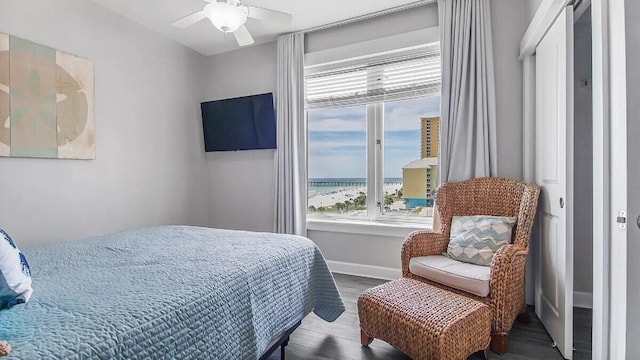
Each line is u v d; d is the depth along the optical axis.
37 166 2.53
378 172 3.49
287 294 1.75
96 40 2.93
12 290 1.06
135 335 0.95
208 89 4.22
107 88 3.03
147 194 3.45
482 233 2.37
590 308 2.57
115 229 3.12
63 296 1.15
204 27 3.44
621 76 1.32
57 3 2.63
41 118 2.52
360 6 3.06
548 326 2.16
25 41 2.42
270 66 3.85
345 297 2.87
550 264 2.14
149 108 3.46
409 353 1.68
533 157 2.58
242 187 4.07
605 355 1.42
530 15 2.57
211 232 2.34
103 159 3.00
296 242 2.05
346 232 3.55
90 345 0.85
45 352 0.80
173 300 1.14
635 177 1.27
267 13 2.15
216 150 4.12
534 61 2.58
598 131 1.46
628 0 1.28
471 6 2.79
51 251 1.79
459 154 2.82
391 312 1.77
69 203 2.74
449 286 2.16
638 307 1.27
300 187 3.66
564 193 1.91
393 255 3.34
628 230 1.28
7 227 2.36
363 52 3.33
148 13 3.12
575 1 1.85
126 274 1.39
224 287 1.34
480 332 1.74
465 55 2.79
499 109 2.79
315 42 3.60
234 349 1.31
